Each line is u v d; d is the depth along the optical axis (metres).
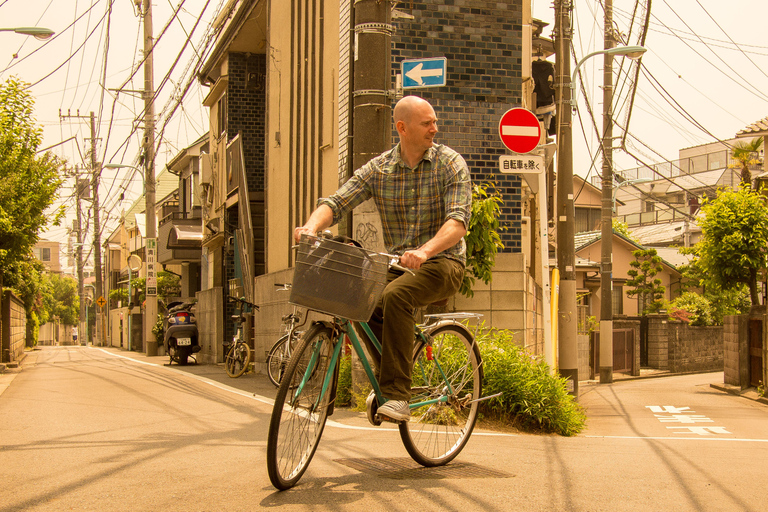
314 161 11.22
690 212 43.47
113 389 9.21
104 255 55.25
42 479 3.63
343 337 3.63
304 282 3.17
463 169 3.58
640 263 27.83
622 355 21.66
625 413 11.22
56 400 7.79
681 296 28.66
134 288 36.75
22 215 14.08
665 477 3.90
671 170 47.84
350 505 3.08
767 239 17.28
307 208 11.58
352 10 9.02
